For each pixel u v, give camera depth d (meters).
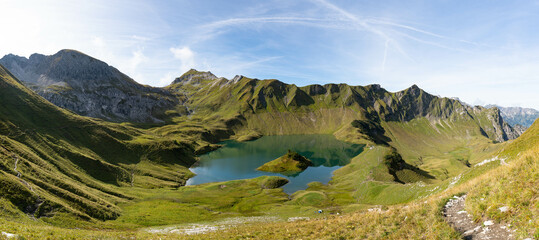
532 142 57.53
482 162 68.62
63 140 163.88
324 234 24.97
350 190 133.75
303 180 172.00
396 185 105.31
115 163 172.38
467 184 22.31
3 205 61.94
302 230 28.95
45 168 109.25
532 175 14.98
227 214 99.81
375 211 27.62
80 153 149.88
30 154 112.88
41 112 179.88
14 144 113.06
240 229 39.84
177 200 119.19
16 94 179.62
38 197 73.12
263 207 110.00
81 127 188.75
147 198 120.25
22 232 26.19
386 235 19.17
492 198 15.91
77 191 95.88
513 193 14.88
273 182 156.50
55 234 28.38
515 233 12.34
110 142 192.00
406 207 22.91
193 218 92.38
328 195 125.75
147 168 182.12
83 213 79.12
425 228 17.27
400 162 165.25
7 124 145.12
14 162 92.50
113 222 82.00
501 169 19.58
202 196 128.12
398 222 20.23
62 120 185.12
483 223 14.47
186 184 171.00
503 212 14.18
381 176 141.88
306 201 116.56
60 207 74.81
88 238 29.44
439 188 74.94
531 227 11.89
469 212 16.66
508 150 64.19
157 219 89.06
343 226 25.14
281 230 31.80
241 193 135.75
